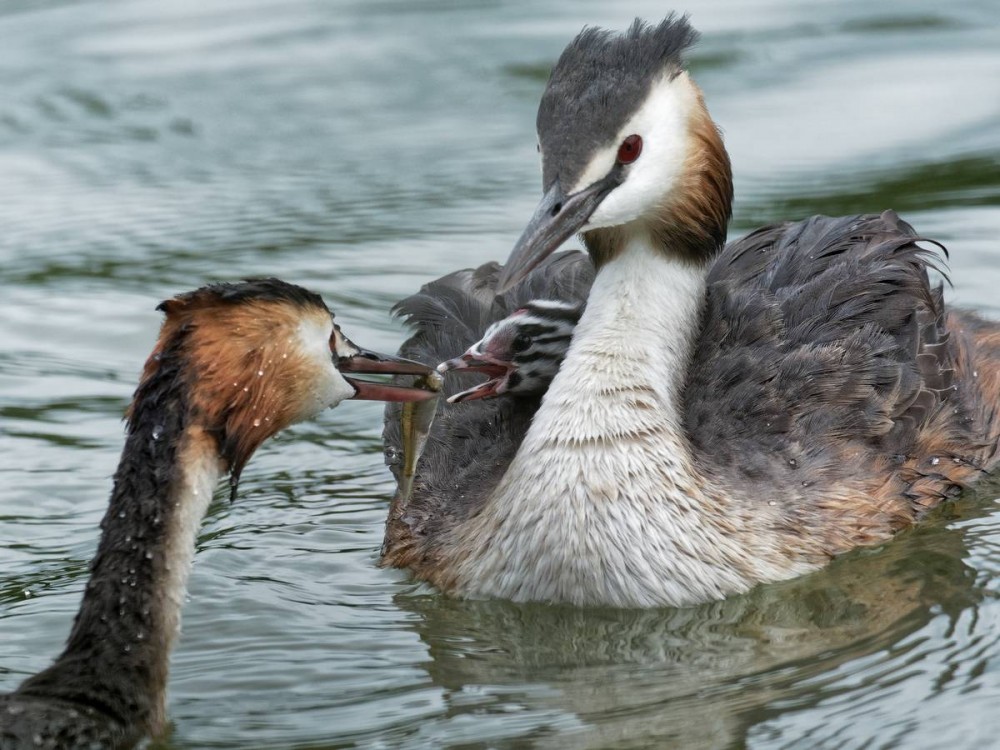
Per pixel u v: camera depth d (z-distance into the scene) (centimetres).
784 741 990
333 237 1983
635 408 1220
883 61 2492
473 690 1086
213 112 2419
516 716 1042
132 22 2809
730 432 1291
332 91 2483
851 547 1277
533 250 1214
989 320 1594
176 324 1068
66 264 1948
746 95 2378
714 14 2750
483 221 2005
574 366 1241
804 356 1343
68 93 2503
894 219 1493
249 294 1070
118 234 2028
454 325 1493
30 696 980
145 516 1051
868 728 1000
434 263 1894
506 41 2656
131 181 2200
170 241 1995
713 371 1329
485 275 1568
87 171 2239
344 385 1128
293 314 1086
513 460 1246
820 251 1441
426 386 1174
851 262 1416
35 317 1819
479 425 1384
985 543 1281
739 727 1012
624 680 1093
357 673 1120
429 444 1380
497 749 996
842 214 1936
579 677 1102
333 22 2798
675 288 1286
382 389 1149
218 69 2586
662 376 1251
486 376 1416
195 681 1105
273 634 1184
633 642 1155
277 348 1077
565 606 1220
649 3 2809
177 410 1061
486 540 1242
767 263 1448
